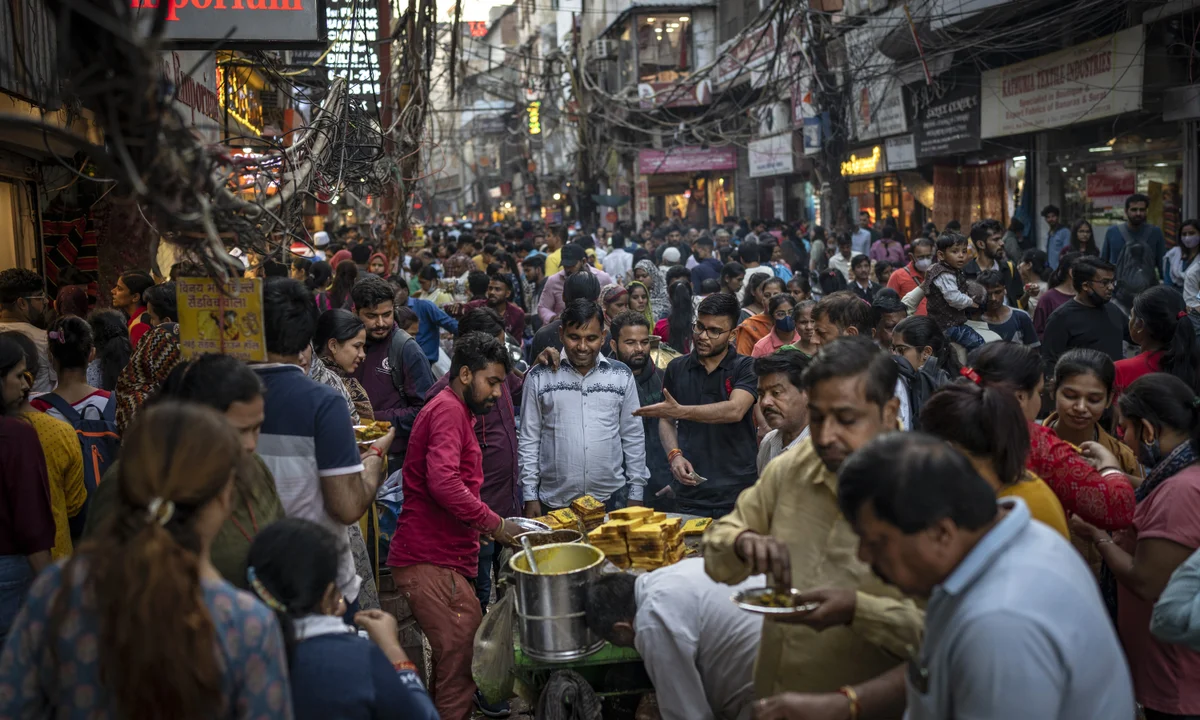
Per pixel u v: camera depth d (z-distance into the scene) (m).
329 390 3.27
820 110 17.58
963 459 1.85
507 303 9.45
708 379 5.06
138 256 8.64
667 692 3.01
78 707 1.84
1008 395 2.62
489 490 5.03
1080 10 12.10
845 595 2.33
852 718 2.33
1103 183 14.17
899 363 4.90
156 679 1.76
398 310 7.62
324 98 6.50
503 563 4.20
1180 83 11.84
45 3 1.88
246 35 5.56
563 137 42.59
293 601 2.25
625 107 25.94
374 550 4.79
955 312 6.62
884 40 16.78
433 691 4.15
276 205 4.25
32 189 8.21
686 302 8.93
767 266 13.45
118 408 4.56
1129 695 1.83
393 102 9.02
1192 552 2.91
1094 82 12.63
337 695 2.24
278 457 3.16
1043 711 1.70
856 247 17.81
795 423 3.83
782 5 14.95
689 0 31.95
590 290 6.99
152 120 1.87
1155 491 3.07
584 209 32.25
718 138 30.70
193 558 1.86
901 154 18.70
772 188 28.95
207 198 2.41
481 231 27.05
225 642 1.90
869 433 2.39
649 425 5.75
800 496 2.63
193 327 3.17
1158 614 2.70
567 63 24.62
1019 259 13.51
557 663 3.25
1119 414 3.70
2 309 5.79
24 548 3.56
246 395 2.66
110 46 1.90
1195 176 12.34
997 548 1.82
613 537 3.59
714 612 3.00
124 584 1.78
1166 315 5.16
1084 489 3.06
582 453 4.98
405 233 10.09
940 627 1.87
